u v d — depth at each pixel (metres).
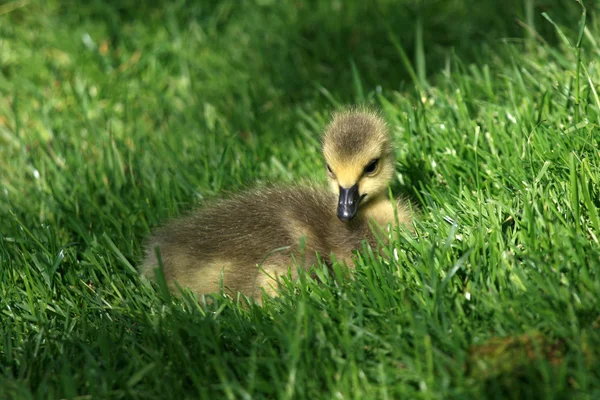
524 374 6.33
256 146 11.55
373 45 14.59
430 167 9.90
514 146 9.38
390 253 7.89
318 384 6.62
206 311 7.79
